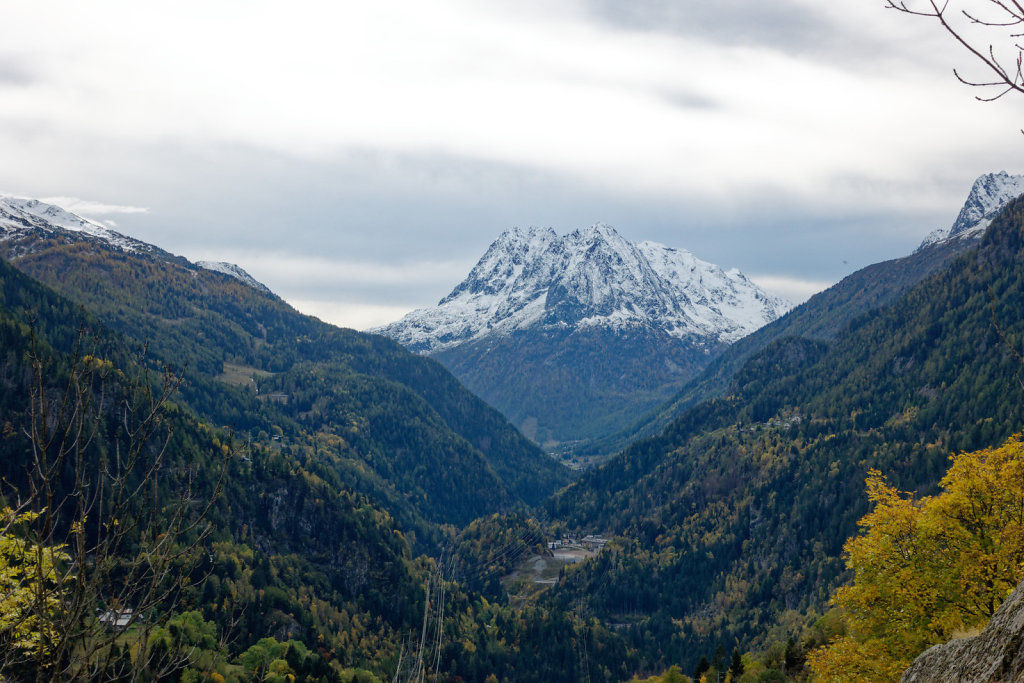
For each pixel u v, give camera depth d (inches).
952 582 1736.0
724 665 4889.3
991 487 1802.4
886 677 1742.1
